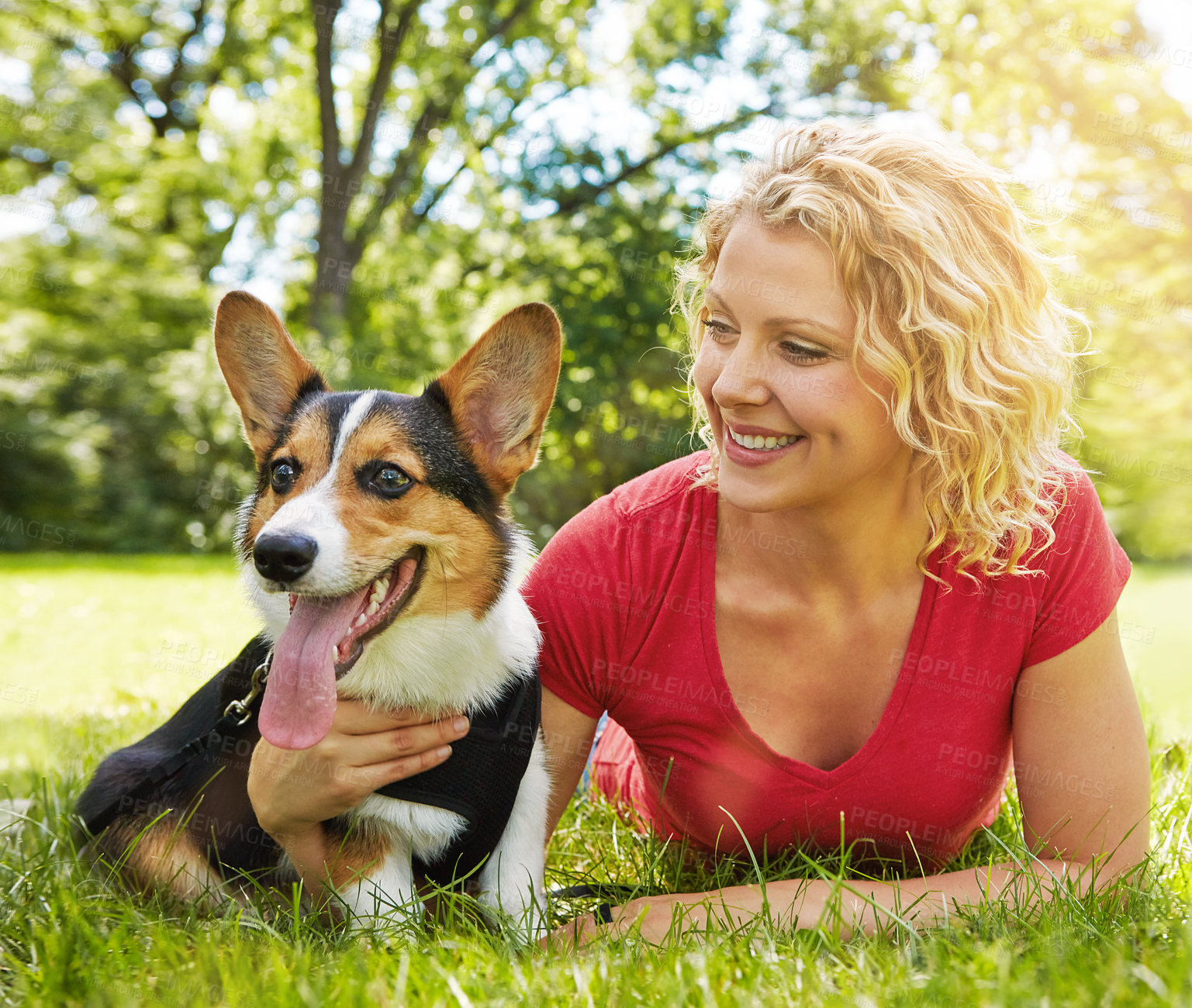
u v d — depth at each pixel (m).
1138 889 2.21
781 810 2.50
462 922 2.26
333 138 16.94
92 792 2.89
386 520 2.53
